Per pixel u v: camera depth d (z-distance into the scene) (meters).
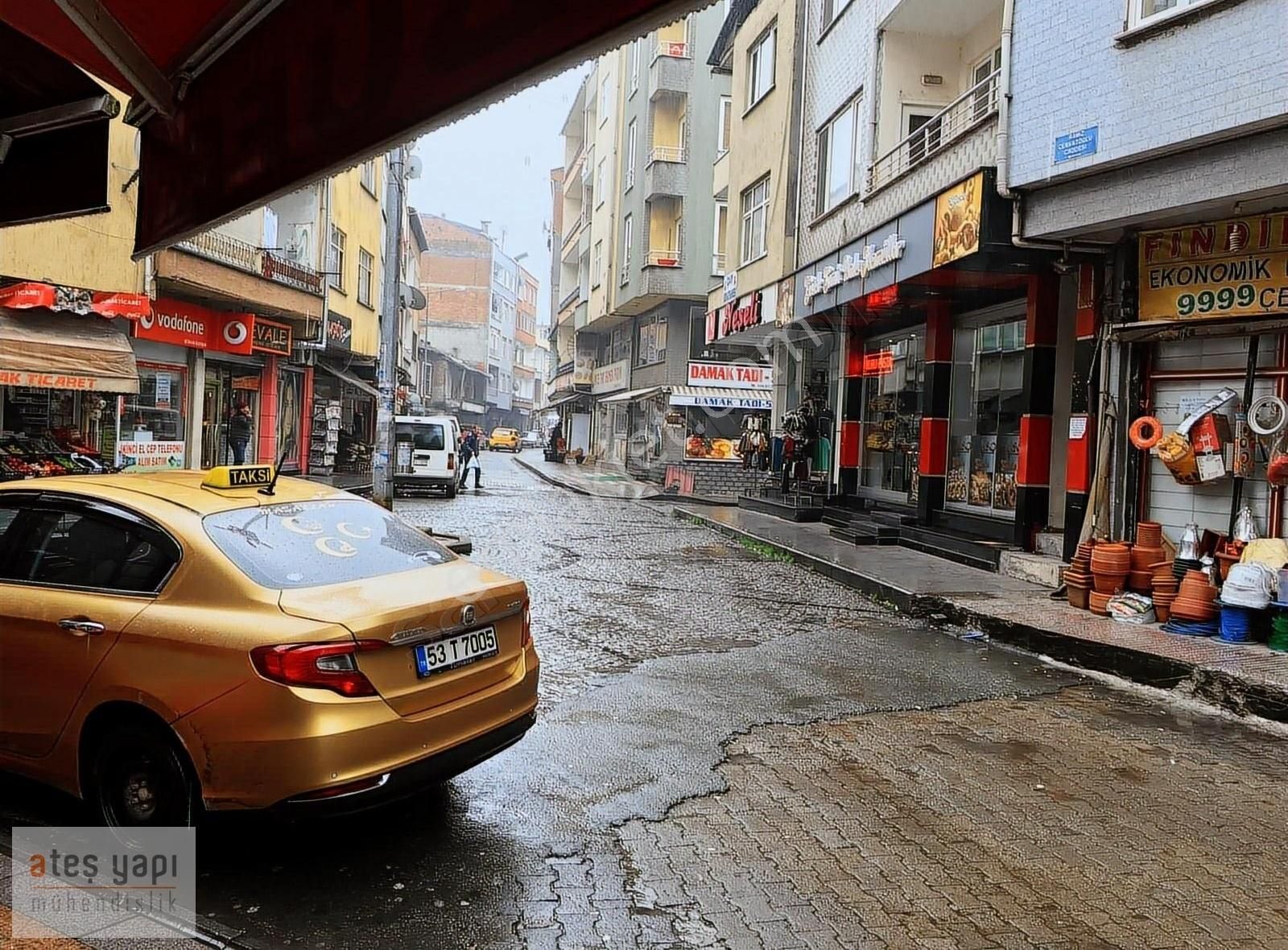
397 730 3.62
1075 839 4.38
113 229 13.05
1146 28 8.09
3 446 11.73
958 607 9.13
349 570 4.12
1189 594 7.99
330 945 3.23
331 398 28.00
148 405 16.39
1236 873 4.07
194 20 3.44
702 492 24.11
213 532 3.99
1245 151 7.60
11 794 4.47
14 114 4.37
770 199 19.61
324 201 22.30
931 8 13.55
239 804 3.47
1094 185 8.93
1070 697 6.88
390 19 2.84
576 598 9.93
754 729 5.88
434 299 76.94
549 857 3.99
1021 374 12.73
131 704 3.67
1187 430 8.79
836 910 3.63
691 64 30.03
